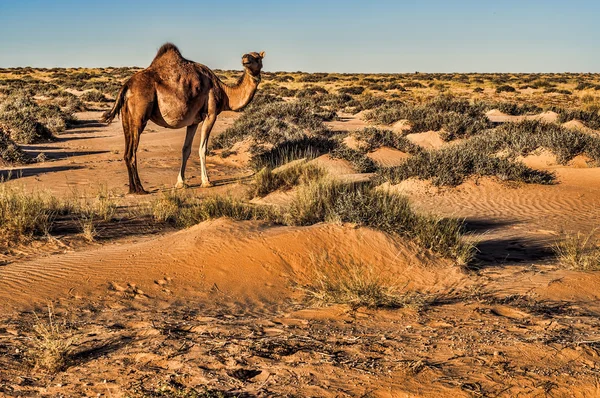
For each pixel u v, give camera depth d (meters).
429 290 7.56
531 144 19.16
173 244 8.44
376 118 33.22
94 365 4.74
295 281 7.78
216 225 8.97
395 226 9.33
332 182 11.30
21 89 53.09
